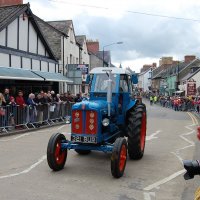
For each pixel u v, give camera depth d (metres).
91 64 46.88
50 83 24.97
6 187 6.84
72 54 32.84
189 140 13.62
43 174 7.88
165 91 79.50
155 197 6.43
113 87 9.34
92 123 8.11
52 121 18.56
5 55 19.16
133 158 9.70
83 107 8.16
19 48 20.89
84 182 7.30
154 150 11.25
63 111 19.95
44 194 6.46
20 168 8.39
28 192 6.56
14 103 14.80
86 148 8.15
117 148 7.58
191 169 2.98
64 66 29.75
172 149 11.48
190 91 44.88
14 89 19.77
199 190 2.88
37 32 23.06
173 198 6.40
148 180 7.58
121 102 9.52
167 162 9.43
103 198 6.30
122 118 9.56
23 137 13.44
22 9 20.77
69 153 10.34
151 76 101.69
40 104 16.91
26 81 21.25
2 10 20.92
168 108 45.44
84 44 38.34
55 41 29.19
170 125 19.80
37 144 11.80
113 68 9.75
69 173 8.01
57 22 32.12
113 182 7.36
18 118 15.14
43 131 15.43
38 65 23.03
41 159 9.40
